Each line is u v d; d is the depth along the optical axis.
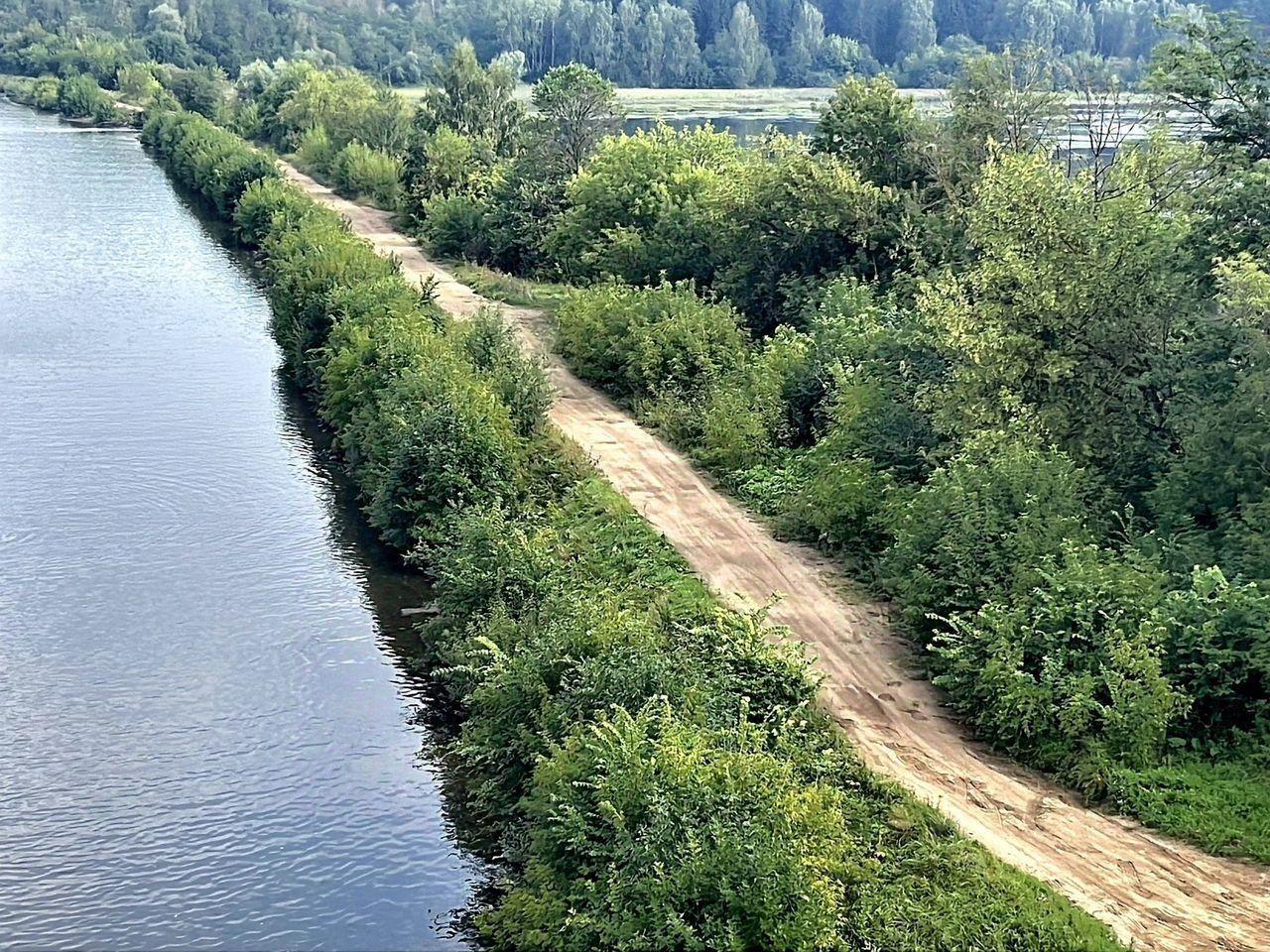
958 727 24.12
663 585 29.97
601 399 45.59
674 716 21.69
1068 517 26.86
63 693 28.47
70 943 21.08
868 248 47.94
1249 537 25.09
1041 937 17.95
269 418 48.09
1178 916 18.67
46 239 82.44
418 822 24.19
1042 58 54.12
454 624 29.42
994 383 30.78
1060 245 30.95
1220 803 20.94
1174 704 22.33
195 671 29.52
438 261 71.75
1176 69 33.09
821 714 23.55
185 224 89.62
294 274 55.19
